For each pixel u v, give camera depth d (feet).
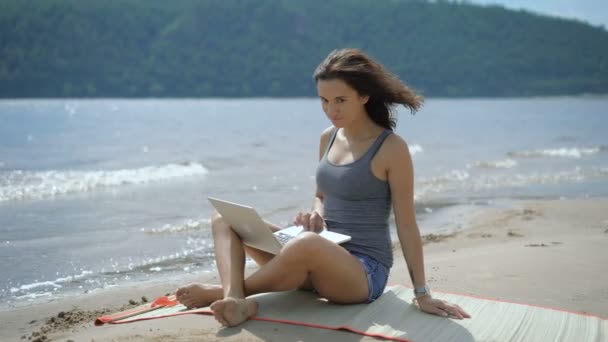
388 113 11.77
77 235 23.26
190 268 18.95
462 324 10.84
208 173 43.39
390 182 11.37
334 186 11.69
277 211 28.37
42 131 86.99
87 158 54.24
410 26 449.06
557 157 56.44
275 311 11.41
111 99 331.57
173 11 393.09
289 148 65.57
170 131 92.22
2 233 23.35
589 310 12.53
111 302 15.21
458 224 25.76
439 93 418.10
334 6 449.06
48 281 17.34
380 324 10.75
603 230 23.49
